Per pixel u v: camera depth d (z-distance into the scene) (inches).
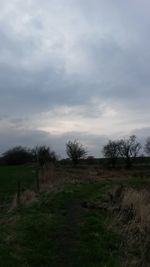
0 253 482.9
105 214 794.2
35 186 1258.6
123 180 1942.7
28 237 568.7
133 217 735.7
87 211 810.2
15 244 530.0
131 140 4293.8
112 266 489.1
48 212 780.6
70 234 620.4
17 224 633.6
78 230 645.3
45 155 3085.6
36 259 492.7
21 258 482.9
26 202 875.4
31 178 1608.0
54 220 696.4
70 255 522.3
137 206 815.7
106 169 3499.0
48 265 486.0
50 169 1995.6
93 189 1330.0
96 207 871.1
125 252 553.3
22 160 3511.3
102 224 684.7
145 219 717.3
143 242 612.4
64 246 558.9
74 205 911.0
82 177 1994.3
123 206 842.2
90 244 569.9
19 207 816.9
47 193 1073.5
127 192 1018.7
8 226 617.0
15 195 1000.9
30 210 773.9
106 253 536.4
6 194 1122.0
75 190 1233.4
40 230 613.6
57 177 1702.8
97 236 605.9
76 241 581.9
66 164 3634.4
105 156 4274.1
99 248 551.2
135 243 598.2
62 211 808.3
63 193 1126.4
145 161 4298.7
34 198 932.6
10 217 705.6
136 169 3757.4
